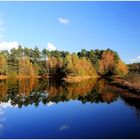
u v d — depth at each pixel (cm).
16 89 5616
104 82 7681
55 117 2794
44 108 3341
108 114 2855
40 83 7456
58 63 12162
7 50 13712
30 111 3159
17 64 12575
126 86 5172
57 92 5038
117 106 3303
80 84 6981
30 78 10688
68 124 2450
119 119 2588
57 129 2269
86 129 2238
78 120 2619
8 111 3173
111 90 5103
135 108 3127
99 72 12544
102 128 2258
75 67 10638
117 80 8031
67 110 3180
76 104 3606
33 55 13850
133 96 4041
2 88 5831
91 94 4625
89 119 2650
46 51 14062
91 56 14350
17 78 10644
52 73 12394
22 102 3841
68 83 7412
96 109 3180
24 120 2667
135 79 5944
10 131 2236
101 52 15188
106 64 12550
